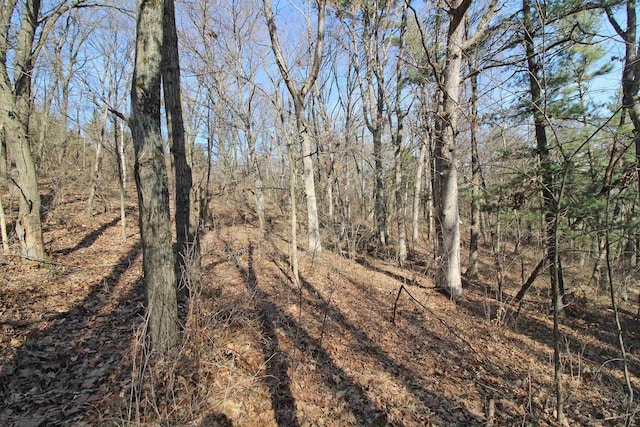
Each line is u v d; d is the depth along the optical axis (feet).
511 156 24.34
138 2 11.62
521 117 25.73
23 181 20.93
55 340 13.41
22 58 25.13
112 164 51.34
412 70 33.47
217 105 44.70
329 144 43.50
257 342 15.17
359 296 25.61
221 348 13.79
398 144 45.98
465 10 23.15
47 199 40.50
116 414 9.89
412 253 48.73
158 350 12.18
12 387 10.55
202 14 40.42
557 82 24.39
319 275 29.76
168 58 18.58
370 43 47.44
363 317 21.49
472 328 21.94
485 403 13.71
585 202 19.21
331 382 13.80
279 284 24.90
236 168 57.98
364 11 45.96
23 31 24.99
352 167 53.78
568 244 22.06
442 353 17.89
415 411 12.76
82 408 10.06
